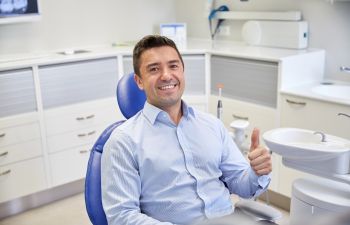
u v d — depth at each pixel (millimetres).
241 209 1390
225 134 1620
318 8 2879
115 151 1407
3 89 2611
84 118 3020
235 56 2893
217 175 1532
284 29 3006
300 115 2545
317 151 1670
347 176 1688
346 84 2775
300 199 1818
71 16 3400
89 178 1440
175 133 1491
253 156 1398
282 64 2588
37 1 3029
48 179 2922
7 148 2691
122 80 1748
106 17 3609
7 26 3092
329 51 2877
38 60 2771
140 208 1455
